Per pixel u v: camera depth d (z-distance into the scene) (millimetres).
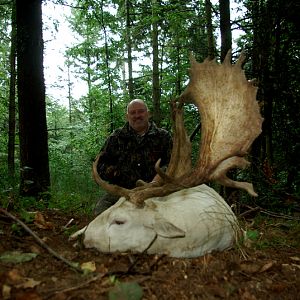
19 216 2053
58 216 2439
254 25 3689
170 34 6324
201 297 1343
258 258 1788
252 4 3854
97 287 1284
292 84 3768
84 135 7152
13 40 4527
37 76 3305
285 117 3865
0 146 6043
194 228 1661
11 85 4801
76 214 2568
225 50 3588
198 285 1411
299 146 3746
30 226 1955
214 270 1527
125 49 6727
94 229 1668
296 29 3781
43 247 1579
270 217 3031
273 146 4062
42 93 3334
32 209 2525
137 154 2578
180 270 1499
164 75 5910
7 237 1654
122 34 6348
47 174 3348
